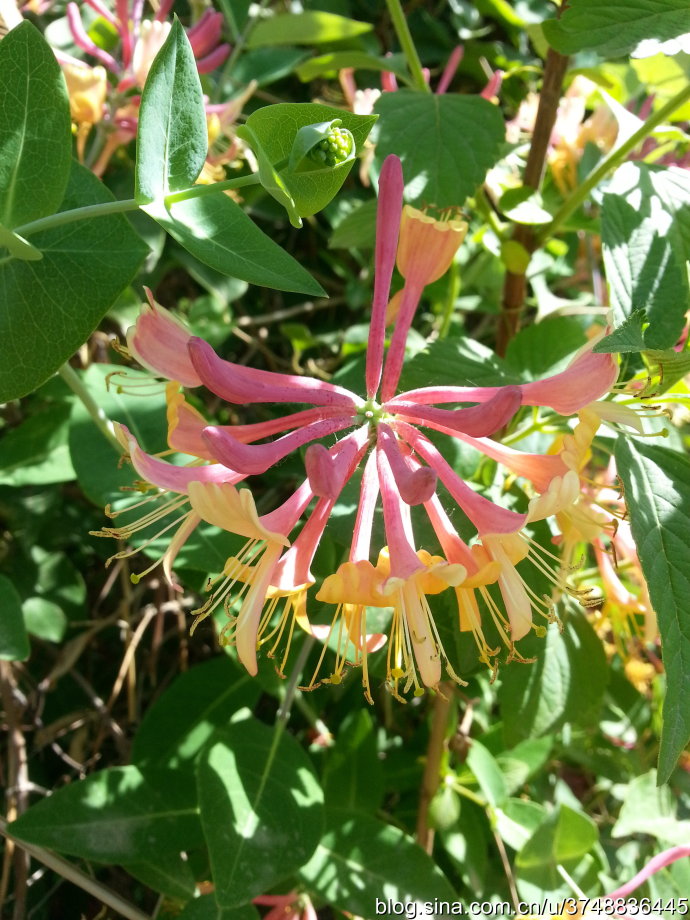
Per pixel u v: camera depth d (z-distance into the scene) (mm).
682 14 137
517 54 273
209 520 100
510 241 186
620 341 101
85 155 219
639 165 153
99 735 223
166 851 171
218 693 200
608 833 243
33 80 110
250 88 212
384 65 201
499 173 213
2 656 157
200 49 215
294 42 240
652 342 138
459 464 145
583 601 122
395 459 108
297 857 151
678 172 153
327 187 115
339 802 197
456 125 159
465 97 162
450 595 153
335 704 231
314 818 157
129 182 220
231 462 100
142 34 201
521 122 237
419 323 269
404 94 164
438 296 244
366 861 169
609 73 208
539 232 188
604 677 180
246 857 149
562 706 173
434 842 223
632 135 167
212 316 235
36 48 109
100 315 121
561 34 145
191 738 195
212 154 214
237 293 229
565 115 218
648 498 122
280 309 276
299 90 281
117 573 230
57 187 116
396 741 233
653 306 141
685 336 157
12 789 199
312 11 241
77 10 203
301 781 161
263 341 272
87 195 129
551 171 223
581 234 246
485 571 103
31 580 210
